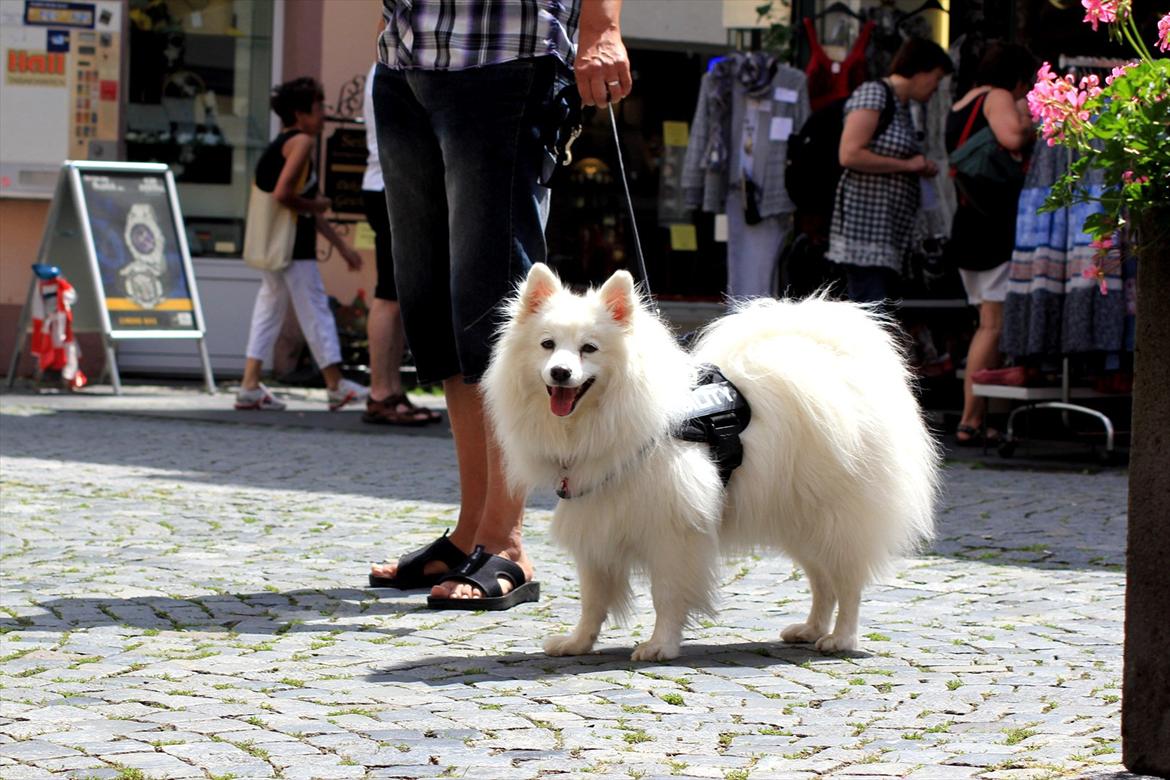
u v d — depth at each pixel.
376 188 13.38
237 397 15.26
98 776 4.07
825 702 5.00
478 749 4.36
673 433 5.49
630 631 6.22
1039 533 8.70
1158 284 3.96
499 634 6.10
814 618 6.04
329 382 15.17
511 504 6.88
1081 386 12.13
